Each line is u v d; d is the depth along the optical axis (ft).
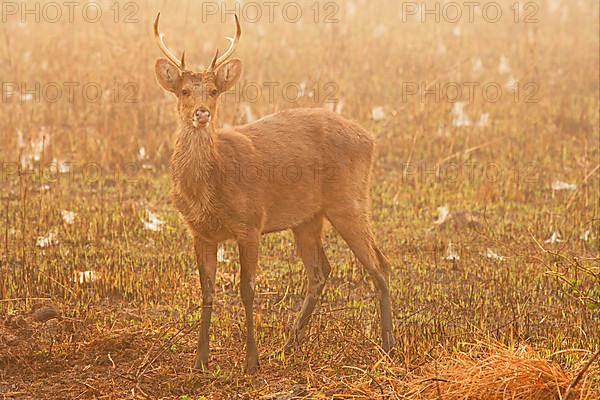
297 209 34.22
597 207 51.21
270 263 43.98
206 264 32.96
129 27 83.92
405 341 33.83
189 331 33.88
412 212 51.67
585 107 68.95
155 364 32.89
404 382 28.94
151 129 63.21
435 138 63.57
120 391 30.68
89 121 65.82
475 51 83.30
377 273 35.06
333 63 76.07
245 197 32.37
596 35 87.86
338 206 34.99
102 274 40.57
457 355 29.91
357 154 35.32
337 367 31.86
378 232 48.65
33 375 32.22
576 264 35.60
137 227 48.03
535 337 34.22
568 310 37.37
